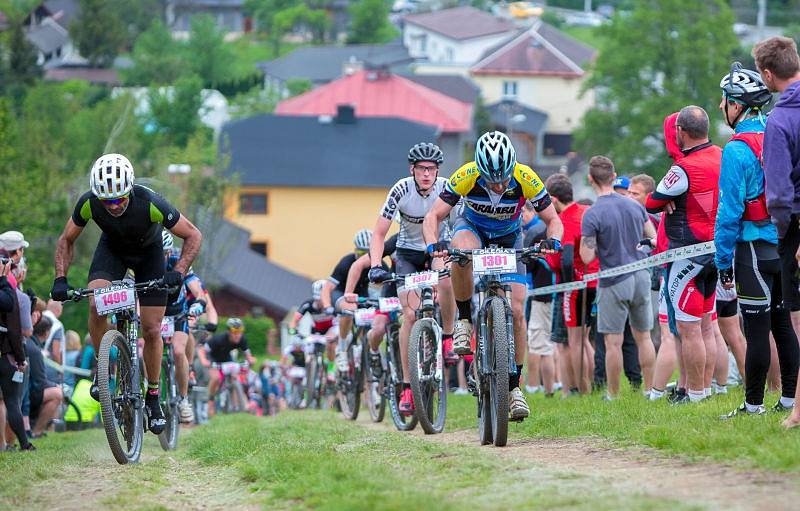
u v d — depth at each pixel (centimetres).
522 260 2122
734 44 14912
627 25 15225
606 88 16175
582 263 2920
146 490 1817
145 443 2994
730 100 1900
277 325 13238
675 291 2253
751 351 1902
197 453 2367
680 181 2208
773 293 1897
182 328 2891
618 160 14775
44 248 9831
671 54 14938
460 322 2180
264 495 1688
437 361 2453
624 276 2594
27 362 2808
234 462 2117
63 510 1631
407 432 2662
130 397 2220
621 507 1312
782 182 1716
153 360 2305
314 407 4397
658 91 15275
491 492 1487
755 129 1862
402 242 2630
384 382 3008
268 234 16112
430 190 2552
